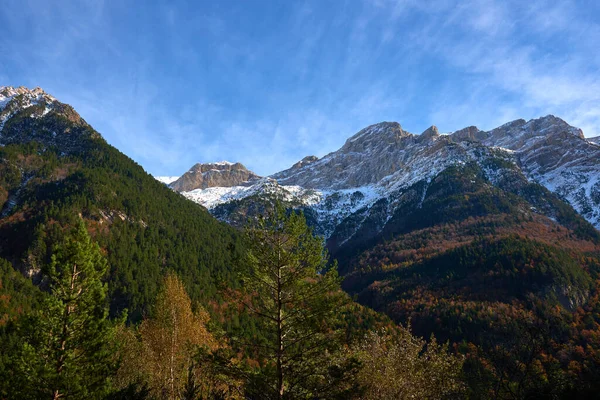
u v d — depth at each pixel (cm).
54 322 2723
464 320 11881
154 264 11794
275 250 2273
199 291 10550
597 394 2405
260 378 2048
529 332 2641
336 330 2261
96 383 2750
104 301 3080
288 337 2231
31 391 2548
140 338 3919
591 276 14625
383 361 2767
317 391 2097
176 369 3234
